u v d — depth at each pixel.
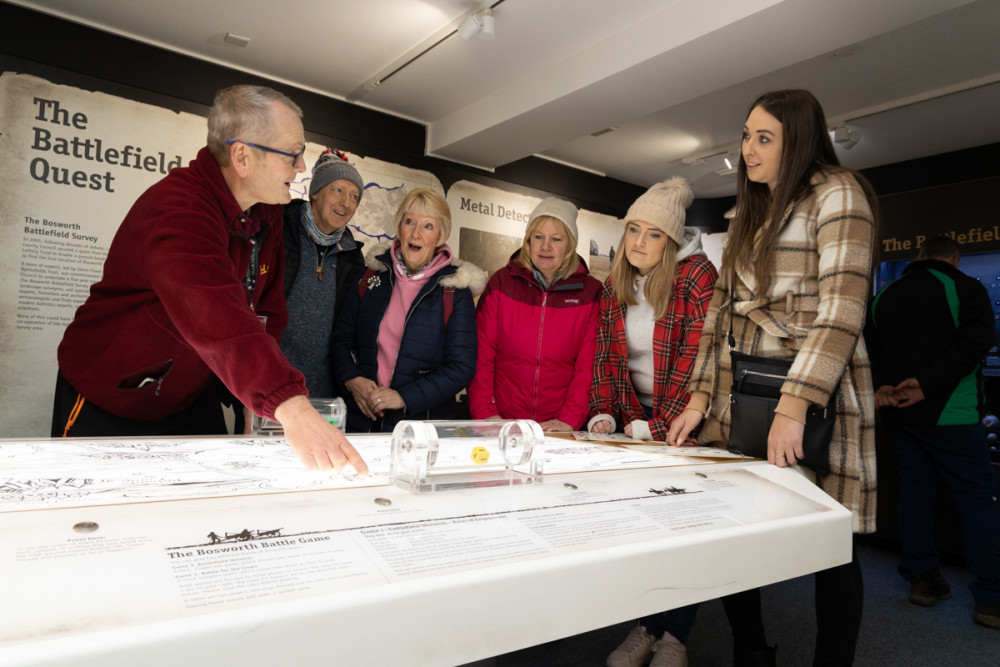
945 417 2.96
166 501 0.75
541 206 2.88
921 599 3.04
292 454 1.22
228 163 1.62
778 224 1.56
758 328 1.63
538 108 3.83
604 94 3.63
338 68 3.87
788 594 3.07
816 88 4.00
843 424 1.47
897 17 2.77
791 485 1.19
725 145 5.04
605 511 0.91
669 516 0.92
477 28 3.12
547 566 0.69
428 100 4.26
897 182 5.12
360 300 2.94
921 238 4.85
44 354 3.33
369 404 2.65
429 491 0.90
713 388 1.74
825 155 1.61
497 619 0.65
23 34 3.24
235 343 1.15
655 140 4.95
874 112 4.23
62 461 1.04
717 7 2.91
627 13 3.18
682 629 2.02
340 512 0.78
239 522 0.71
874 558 3.87
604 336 2.52
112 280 1.58
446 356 2.82
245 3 3.20
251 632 0.52
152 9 3.28
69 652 0.45
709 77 3.40
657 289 2.33
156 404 1.78
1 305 3.23
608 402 2.49
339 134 4.24
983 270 4.56
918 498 3.09
